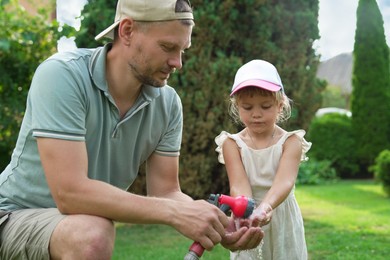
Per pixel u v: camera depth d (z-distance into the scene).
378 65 13.34
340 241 5.09
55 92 2.05
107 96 2.17
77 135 2.05
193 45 6.12
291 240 2.80
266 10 6.35
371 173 13.59
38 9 5.97
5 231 2.11
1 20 5.57
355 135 13.52
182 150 6.24
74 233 1.91
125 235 5.57
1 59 5.64
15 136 5.66
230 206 2.23
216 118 6.23
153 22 2.04
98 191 1.97
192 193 6.43
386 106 13.34
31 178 2.22
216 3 6.20
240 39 6.41
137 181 6.33
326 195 9.12
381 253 4.60
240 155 2.85
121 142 2.28
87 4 6.12
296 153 2.78
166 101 2.41
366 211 7.15
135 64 2.11
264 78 2.69
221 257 4.38
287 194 2.65
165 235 5.55
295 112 6.38
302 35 6.53
